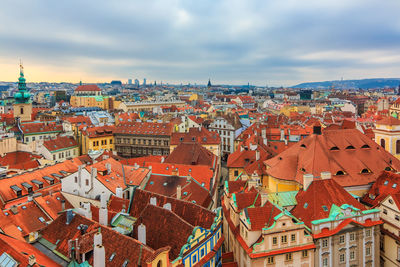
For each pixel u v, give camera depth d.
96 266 47.91
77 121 188.62
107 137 163.12
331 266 60.75
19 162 116.25
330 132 87.50
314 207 64.69
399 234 63.69
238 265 63.28
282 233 57.50
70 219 59.19
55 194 76.44
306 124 199.75
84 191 80.06
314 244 59.25
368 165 81.88
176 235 56.81
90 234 53.00
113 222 63.31
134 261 47.75
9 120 191.25
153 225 60.00
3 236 51.53
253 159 115.94
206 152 119.19
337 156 82.69
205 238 58.22
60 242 56.28
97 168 81.31
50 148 138.62
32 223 65.44
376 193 74.94
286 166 84.75
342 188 69.19
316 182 68.75
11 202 76.69
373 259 63.88
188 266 53.97
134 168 92.38
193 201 78.81
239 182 79.06
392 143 96.94
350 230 61.38
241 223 62.16
